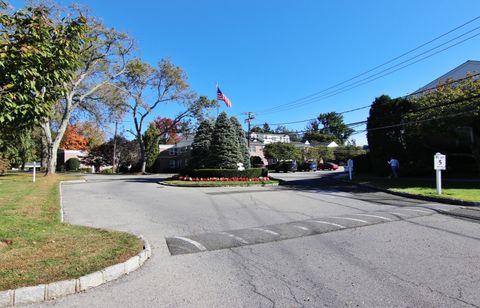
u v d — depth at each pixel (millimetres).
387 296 3988
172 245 6332
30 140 31344
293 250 5938
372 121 26328
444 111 17500
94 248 5473
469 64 26312
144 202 12852
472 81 18469
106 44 29891
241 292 4164
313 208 10977
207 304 3840
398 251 5797
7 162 27750
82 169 61062
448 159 23750
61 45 5430
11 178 24281
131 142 56500
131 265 4930
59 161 68188
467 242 6340
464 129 19250
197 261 5379
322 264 5176
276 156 53938
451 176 21844
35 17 5254
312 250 5922
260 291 4191
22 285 3979
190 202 12828
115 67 33469
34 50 4996
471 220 8500
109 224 8406
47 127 28219
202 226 8164
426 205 11305
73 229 6867
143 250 5488
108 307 3777
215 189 18797
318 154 59844
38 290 3932
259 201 12945
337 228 7660
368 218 8836
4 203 10352
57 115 30156
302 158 57688
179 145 58094
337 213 9891
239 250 5977
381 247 6059
